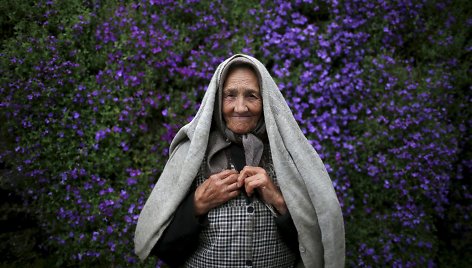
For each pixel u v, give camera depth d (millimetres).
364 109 3090
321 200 1431
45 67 2850
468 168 3463
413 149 2943
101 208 2635
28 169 2805
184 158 1528
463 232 3322
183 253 1567
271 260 1462
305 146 1517
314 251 1453
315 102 2971
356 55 3211
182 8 3227
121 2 3252
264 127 1507
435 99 3236
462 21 3652
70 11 3162
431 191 2928
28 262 2896
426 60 3564
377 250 2744
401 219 2812
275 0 3320
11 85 2816
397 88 3174
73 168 2807
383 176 2865
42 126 2838
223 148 1503
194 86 3127
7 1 3080
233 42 3125
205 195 1402
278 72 2986
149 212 1570
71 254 2738
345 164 2857
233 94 1465
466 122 3463
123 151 2922
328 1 3303
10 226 2953
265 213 1438
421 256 2793
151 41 3043
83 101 2902
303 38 3080
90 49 3115
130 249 2635
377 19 3373
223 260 1423
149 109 2906
